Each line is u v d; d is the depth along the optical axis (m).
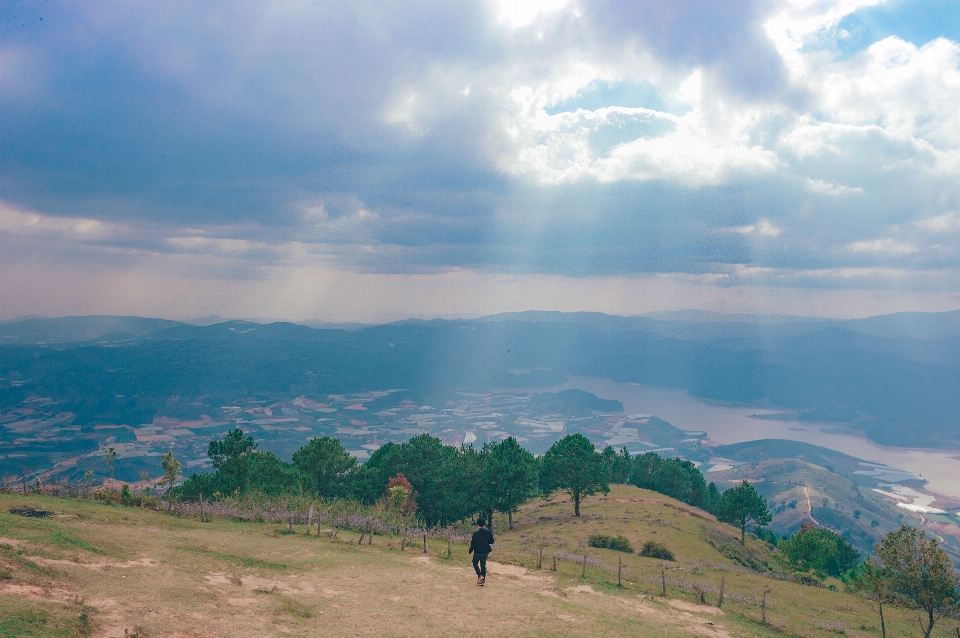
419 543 43.91
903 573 31.94
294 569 28.91
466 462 90.31
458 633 22.09
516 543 65.94
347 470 86.19
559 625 25.08
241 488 67.81
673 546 69.25
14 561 20.03
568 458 92.62
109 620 17.11
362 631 20.77
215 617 19.31
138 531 33.03
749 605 37.25
